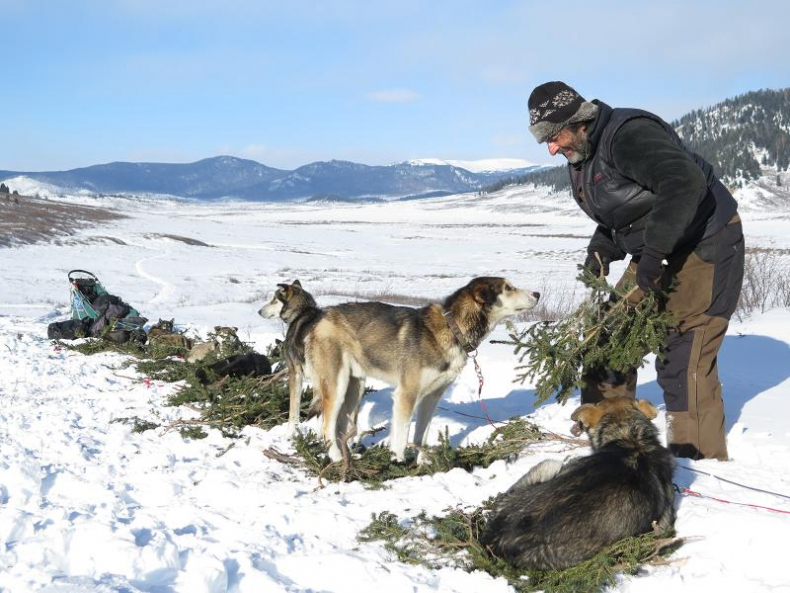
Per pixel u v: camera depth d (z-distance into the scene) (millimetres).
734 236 4551
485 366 8680
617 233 4652
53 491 4539
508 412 7105
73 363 9000
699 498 4012
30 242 44406
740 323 10555
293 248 57250
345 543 3824
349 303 6031
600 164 4375
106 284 28672
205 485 4734
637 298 4680
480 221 132875
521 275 33594
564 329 4773
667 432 4914
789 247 45562
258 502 4449
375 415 7289
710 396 4758
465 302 5527
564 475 3646
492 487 4590
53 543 3352
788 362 8031
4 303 21750
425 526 3932
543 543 3377
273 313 7180
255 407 6578
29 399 7156
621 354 4559
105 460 5266
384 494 4641
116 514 4027
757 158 190250
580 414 4203
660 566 3424
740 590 3125
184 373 8273
